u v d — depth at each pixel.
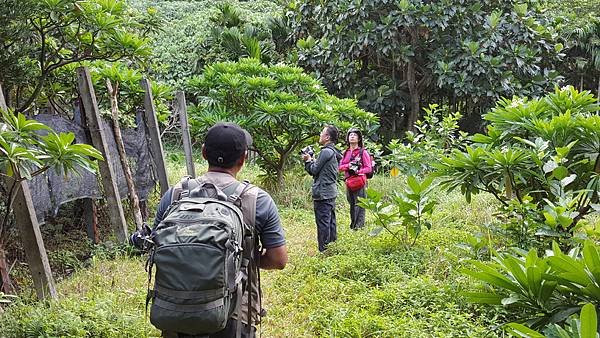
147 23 8.09
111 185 6.27
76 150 4.04
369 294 4.99
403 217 6.41
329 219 6.75
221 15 16.66
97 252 6.04
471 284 4.73
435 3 13.59
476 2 13.48
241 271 2.62
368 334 4.24
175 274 2.38
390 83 14.40
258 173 11.82
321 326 4.49
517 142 5.49
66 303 4.37
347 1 13.31
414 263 5.77
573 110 5.50
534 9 14.55
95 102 6.14
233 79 9.88
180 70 16.02
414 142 11.25
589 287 2.90
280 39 16.11
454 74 13.24
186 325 2.40
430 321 4.36
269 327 4.54
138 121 7.71
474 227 7.26
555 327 2.64
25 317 4.05
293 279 5.65
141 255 6.12
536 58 13.69
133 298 4.81
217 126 2.80
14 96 7.11
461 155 5.06
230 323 2.60
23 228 4.53
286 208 9.53
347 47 13.69
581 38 15.42
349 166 7.59
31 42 6.16
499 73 13.00
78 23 5.88
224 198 2.63
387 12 13.56
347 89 14.44
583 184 5.04
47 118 5.65
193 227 2.43
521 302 3.24
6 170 3.98
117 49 6.32
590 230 4.24
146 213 7.79
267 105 9.47
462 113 15.36
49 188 5.33
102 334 4.00
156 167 7.64
